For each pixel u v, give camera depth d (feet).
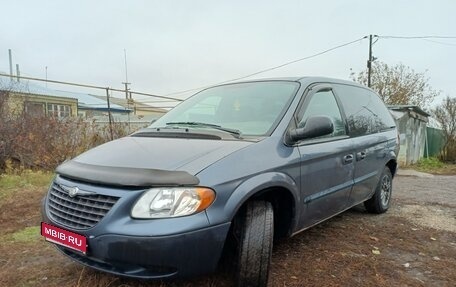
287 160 9.53
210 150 8.72
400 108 49.01
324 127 9.57
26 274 9.91
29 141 25.12
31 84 56.65
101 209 7.72
